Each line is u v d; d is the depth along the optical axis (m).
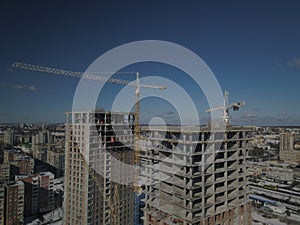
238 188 68.94
